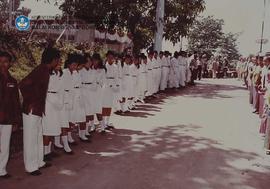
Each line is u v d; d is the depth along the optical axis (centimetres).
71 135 840
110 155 754
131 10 1889
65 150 750
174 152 798
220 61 3116
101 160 720
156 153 784
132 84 1233
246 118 1230
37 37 1429
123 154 766
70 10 1895
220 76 3045
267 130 827
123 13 1900
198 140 909
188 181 632
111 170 668
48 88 678
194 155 785
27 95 618
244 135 988
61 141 813
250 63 1953
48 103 679
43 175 629
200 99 1614
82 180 614
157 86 1619
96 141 854
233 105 1495
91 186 590
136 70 1273
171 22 2088
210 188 606
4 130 604
